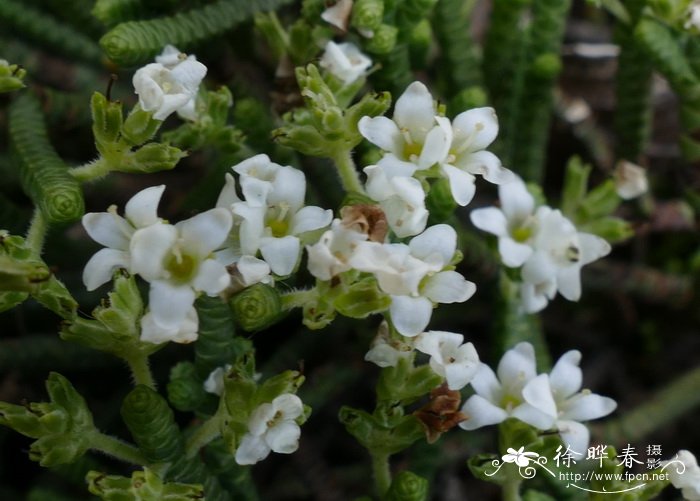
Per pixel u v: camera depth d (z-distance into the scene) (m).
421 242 0.14
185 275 0.14
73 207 0.15
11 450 0.18
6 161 0.18
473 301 0.18
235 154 0.17
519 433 0.15
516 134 0.18
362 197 0.14
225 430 0.14
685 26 0.17
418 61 0.18
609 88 0.21
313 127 0.15
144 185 0.19
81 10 0.18
